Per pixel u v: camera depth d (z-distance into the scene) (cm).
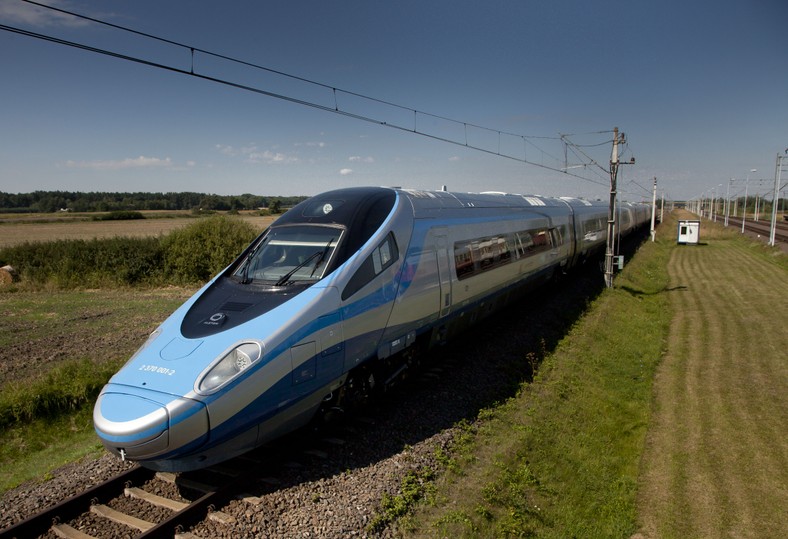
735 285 2230
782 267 2719
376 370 748
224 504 525
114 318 1559
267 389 538
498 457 658
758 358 1257
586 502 666
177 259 2420
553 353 1116
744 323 1577
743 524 651
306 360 576
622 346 1313
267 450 627
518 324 1270
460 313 962
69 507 526
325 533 479
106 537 489
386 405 763
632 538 634
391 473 580
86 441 765
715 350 1343
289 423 590
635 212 4522
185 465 510
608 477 741
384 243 723
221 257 2389
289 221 748
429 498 549
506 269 1151
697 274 2625
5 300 1991
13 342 1265
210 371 508
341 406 674
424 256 815
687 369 1213
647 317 1698
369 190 808
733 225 7369
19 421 791
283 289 620
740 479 748
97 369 946
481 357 1005
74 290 2294
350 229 696
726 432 887
